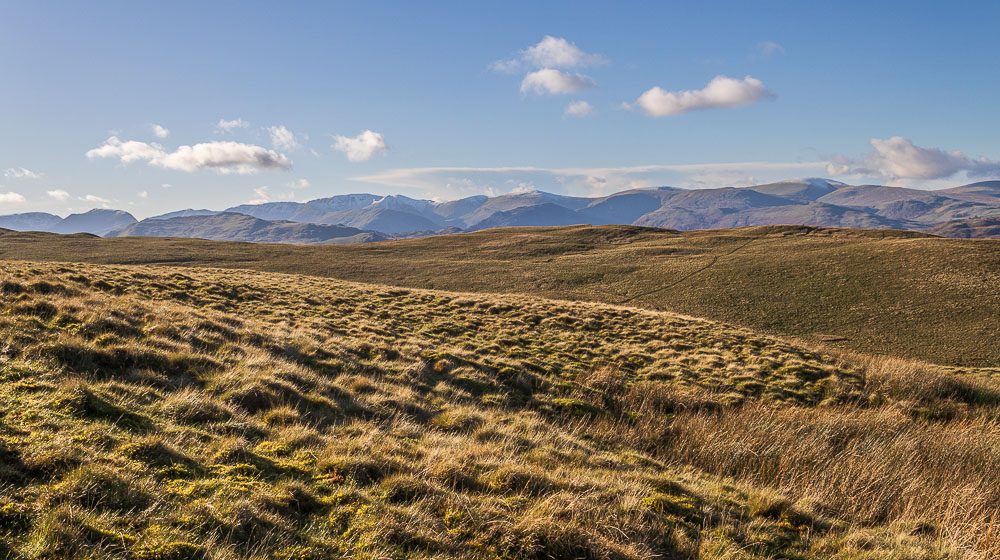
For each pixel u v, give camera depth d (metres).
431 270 85.06
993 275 61.31
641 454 12.34
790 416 15.70
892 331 47.88
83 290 18.83
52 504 5.30
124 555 4.83
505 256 102.44
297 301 30.73
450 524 6.88
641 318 32.75
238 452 7.98
